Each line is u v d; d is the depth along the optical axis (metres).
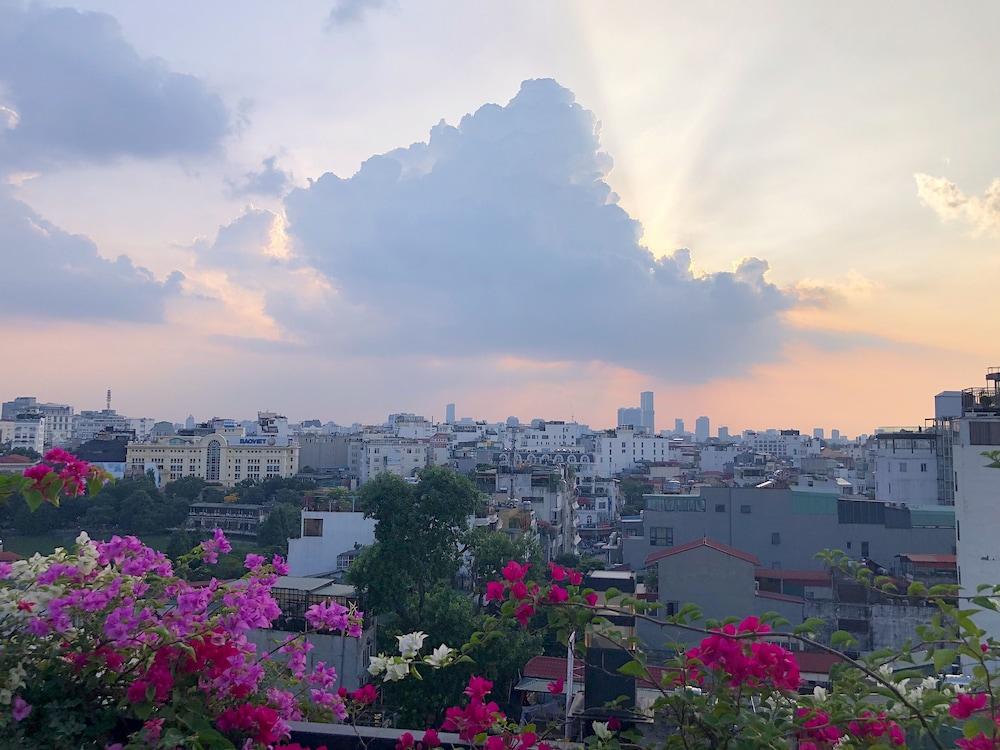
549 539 48.91
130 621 3.75
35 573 4.18
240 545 68.25
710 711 3.97
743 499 39.53
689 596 27.09
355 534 41.09
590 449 134.12
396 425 177.62
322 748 4.11
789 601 26.91
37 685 3.68
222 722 3.82
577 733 7.72
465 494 27.30
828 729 3.93
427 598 23.44
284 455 121.50
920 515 37.78
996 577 22.45
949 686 4.23
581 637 4.83
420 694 20.64
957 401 49.19
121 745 3.58
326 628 4.78
